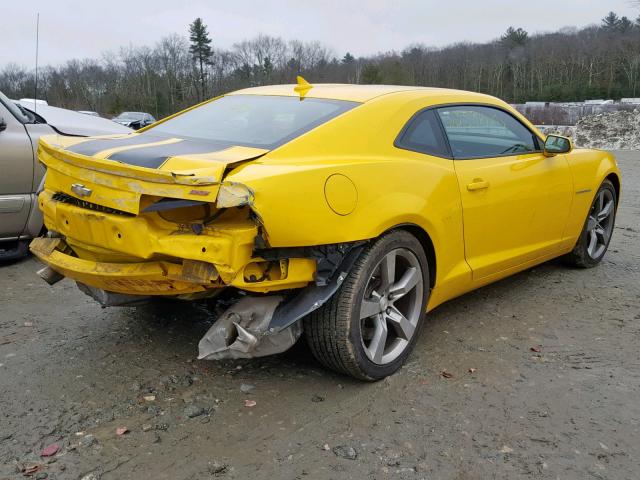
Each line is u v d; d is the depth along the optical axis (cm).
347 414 304
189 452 273
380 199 320
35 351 371
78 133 602
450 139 389
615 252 619
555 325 422
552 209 466
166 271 296
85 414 302
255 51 8369
